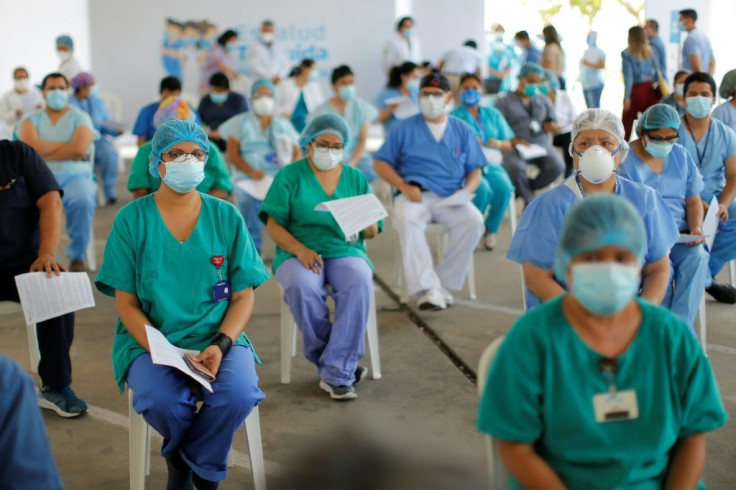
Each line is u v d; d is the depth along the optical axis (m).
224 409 2.93
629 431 2.02
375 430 2.08
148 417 2.91
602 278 1.94
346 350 4.21
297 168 4.50
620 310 2.01
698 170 4.55
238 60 14.60
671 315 2.05
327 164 4.40
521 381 2.01
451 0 14.67
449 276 5.73
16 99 10.54
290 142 6.95
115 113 11.99
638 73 10.08
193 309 3.15
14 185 3.92
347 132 4.43
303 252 4.29
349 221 4.25
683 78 6.80
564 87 11.30
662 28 13.43
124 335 3.16
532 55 12.66
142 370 2.97
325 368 4.23
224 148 9.56
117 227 3.11
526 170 7.92
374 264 7.09
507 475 2.16
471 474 2.08
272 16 14.57
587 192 3.29
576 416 2.00
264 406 4.16
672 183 4.30
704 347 4.57
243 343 3.18
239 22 14.57
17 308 4.05
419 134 5.74
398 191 5.88
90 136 6.39
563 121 8.92
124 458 3.60
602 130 3.33
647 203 3.31
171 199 3.16
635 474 2.04
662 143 4.13
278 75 13.86
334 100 8.23
